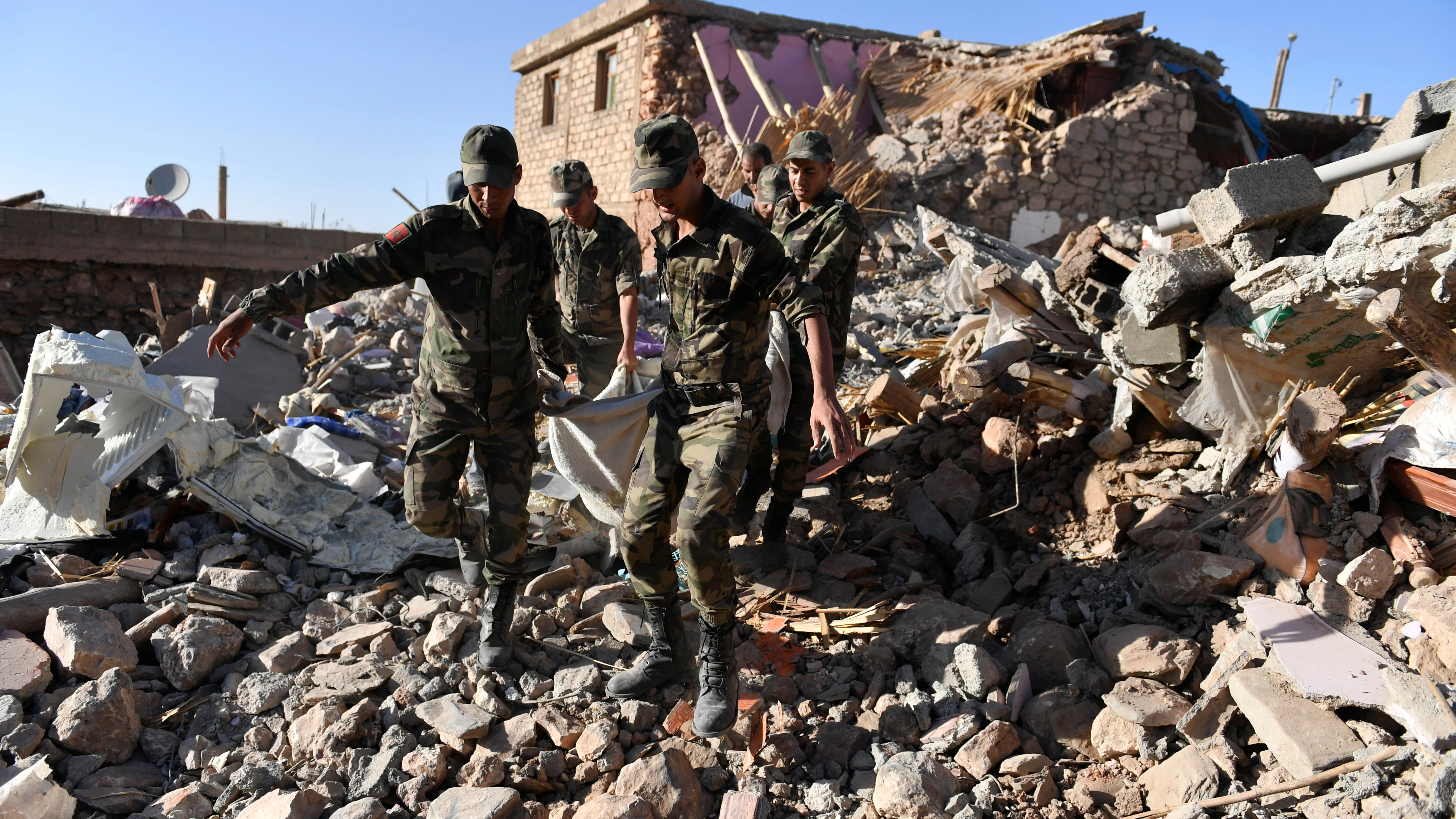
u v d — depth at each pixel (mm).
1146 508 3902
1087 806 2643
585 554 4129
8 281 10703
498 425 3193
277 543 4020
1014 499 4402
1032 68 14617
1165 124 14422
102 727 2824
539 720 2959
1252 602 3084
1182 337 3984
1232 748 2695
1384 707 2598
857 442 4930
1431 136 3891
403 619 3598
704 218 2826
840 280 3887
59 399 3818
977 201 14016
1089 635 3422
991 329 5340
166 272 11578
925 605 3559
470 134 2895
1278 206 3605
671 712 3064
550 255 3227
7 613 3277
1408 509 3248
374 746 2949
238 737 2986
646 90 15062
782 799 2740
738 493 3654
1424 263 3100
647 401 3635
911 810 2535
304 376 7195
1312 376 3832
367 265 2932
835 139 14562
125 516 4105
